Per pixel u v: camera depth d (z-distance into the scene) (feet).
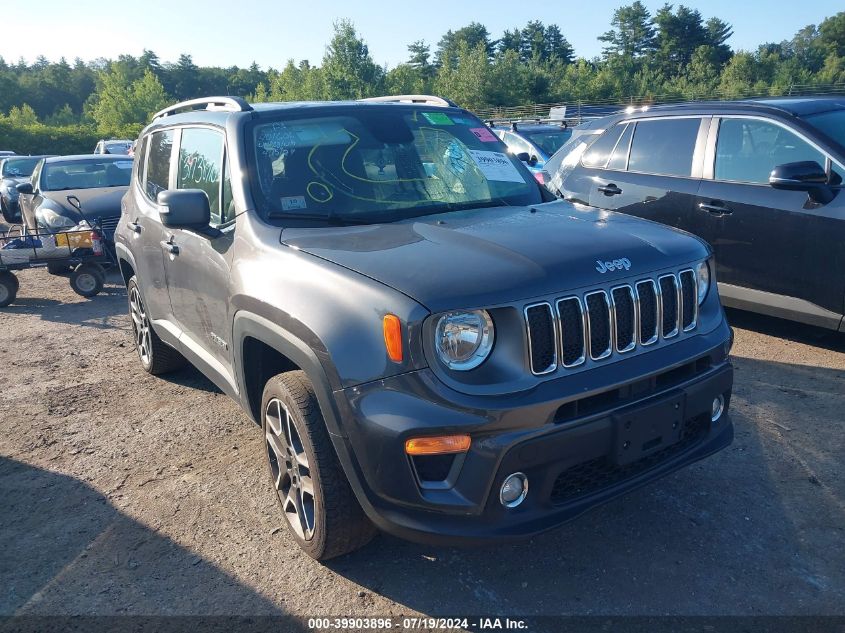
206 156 12.76
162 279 14.34
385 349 7.98
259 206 10.93
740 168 17.76
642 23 328.90
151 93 221.87
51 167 35.73
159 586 9.78
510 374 8.00
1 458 13.91
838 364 16.34
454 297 7.83
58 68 438.81
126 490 12.44
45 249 27.30
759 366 16.42
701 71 237.86
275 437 10.53
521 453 7.84
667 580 9.37
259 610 9.21
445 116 13.71
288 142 11.85
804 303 16.48
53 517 11.69
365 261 8.84
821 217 15.81
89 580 9.99
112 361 19.63
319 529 9.38
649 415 8.55
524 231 9.66
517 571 9.73
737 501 11.09
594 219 10.66
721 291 18.22
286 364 11.10
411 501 8.02
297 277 9.23
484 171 12.80
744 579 9.31
